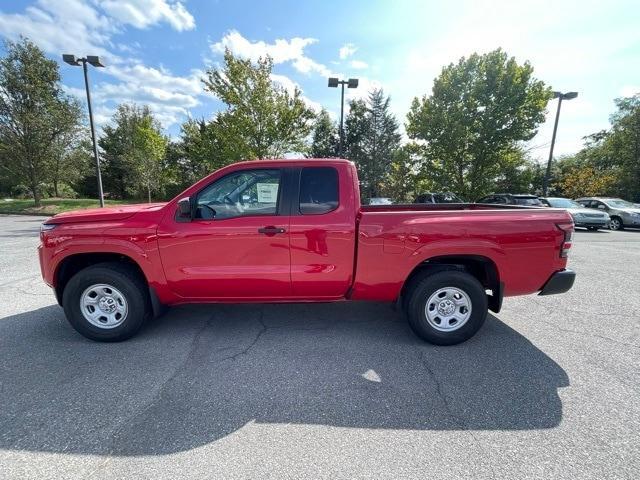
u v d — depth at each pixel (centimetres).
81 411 248
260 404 259
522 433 228
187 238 342
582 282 616
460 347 356
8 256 802
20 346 351
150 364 316
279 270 350
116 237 342
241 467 199
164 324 409
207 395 269
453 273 350
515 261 346
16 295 516
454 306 358
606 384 288
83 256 365
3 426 232
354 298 367
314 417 244
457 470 197
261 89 1612
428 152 1975
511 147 1864
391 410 253
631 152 2239
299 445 217
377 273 350
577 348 354
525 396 270
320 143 4122
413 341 369
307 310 457
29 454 208
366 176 3897
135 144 3153
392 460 204
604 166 2795
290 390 277
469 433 229
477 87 1733
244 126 1606
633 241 1187
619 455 208
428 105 1881
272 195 351
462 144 1825
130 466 199
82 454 208
